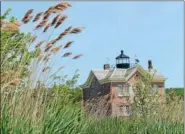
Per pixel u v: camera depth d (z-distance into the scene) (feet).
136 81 104.12
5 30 30.17
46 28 34.47
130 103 91.86
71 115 38.99
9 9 49.21
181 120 67.00
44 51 34.78
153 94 94.32
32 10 33.04
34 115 32.99
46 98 36.47
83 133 41.27
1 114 30.68
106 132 56.34
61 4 33.55
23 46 33.53
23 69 33.27
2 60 31.24
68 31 34.91
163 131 56.08
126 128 59.36
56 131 35.27
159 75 233.96
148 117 71.82
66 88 41.50
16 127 31.14
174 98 81.35
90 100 66.18
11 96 32.22
